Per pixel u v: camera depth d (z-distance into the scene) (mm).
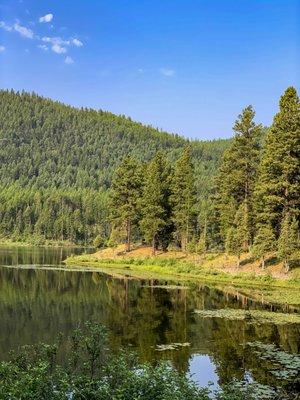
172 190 75188
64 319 30547
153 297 40844
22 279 52219
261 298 40562
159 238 78812
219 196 72812
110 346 23672
